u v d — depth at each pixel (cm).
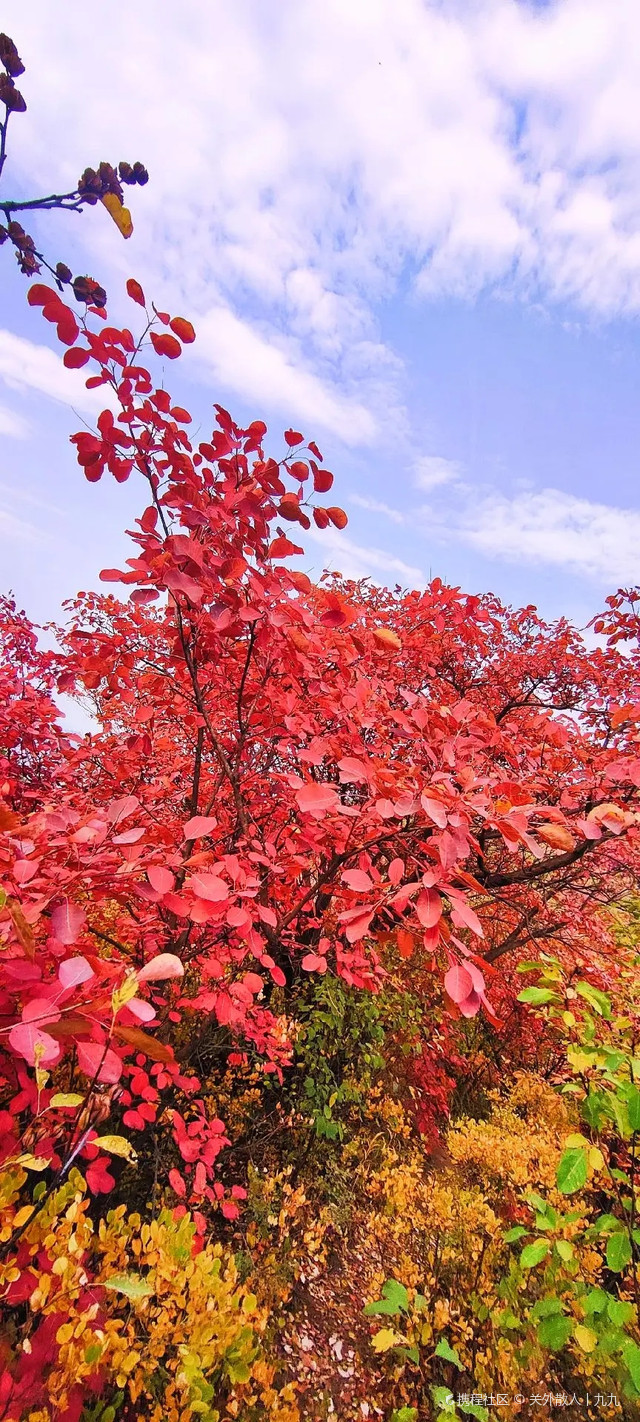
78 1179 145
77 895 155
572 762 313
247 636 209
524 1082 388
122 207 144
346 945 260
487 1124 336
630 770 175
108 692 260
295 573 194
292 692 239
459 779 157
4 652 325
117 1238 158
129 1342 143
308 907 257
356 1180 349
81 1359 125
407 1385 250
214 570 178
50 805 205
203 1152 220
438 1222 282
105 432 162
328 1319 280
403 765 209
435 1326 233
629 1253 160
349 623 194
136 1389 143
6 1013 131
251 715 252
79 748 262
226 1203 222
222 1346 156
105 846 149
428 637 414
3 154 136
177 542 167
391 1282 240
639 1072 158
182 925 233
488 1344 238
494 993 449
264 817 287
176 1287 156
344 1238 320
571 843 141
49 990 109
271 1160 342
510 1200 299
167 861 149
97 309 153
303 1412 241
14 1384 120
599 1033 221
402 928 162
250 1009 259
